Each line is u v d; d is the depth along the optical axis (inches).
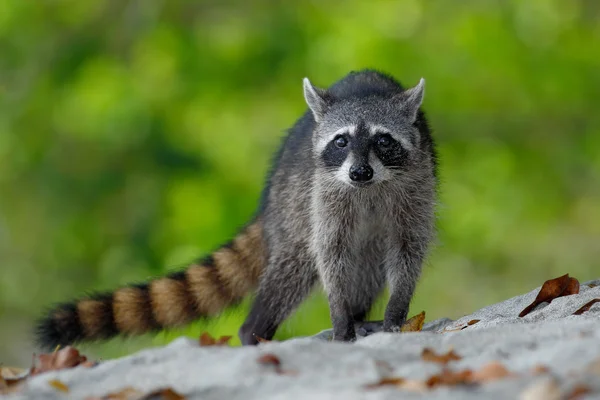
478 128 685.3
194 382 175.2
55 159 673.0
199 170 645.3
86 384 181.3
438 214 309.9
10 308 697.6
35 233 684.1
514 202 669.3
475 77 667.4
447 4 690.8
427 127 317.1
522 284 682.2
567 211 713.0
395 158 292.4
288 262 312.3
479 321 260.7
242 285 333.4
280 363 179.0
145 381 178.7
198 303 330.0
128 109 638.5
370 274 315.3
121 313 318.0
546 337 187.6
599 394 150.4
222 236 599.5
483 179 663.8
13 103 687.7
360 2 673.0
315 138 302.2
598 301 240.7
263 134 645.9
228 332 455.2
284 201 313.3
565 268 692.7
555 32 689.6
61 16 708.7
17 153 674.8
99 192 659.4
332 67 641.6
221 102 661.3
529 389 152.0
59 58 699.4
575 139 687.1
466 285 666.8
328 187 295.6
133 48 698.2
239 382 170.9
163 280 326.6
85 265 679.7
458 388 158.9
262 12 692.7
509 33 674.8
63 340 309.6
